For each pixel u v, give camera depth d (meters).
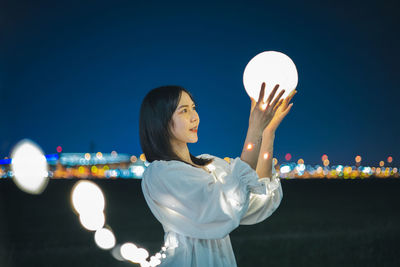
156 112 2.04
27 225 14.73
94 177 91.75
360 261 7.45
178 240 1.93
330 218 15.64
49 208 23.91
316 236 10.22
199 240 1.91
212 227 1.79
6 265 7.36
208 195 1.75
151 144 2.05
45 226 14.42
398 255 8.00
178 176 1.82
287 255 7.86
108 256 7.45
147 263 1.88
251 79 1.92
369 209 21.08
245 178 1.71
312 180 74.44
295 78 1.92
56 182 57.41
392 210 20.22
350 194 37.81
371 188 48.56
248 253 8.04
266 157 2.06
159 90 2.07
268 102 1.73
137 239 10.16
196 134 2.06
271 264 7.12
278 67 1.88
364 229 11.84
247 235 10.49
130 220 15.66
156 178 1.87
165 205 1.85
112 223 14.30
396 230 11.57
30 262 7.59
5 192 38.44
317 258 7.63
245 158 1.75
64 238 10.83
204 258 1.88
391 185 56.75
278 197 2.11
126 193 37.41
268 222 13.63
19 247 9.32
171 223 1.88
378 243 9.23
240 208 1.73
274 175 2.09
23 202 28.83
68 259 7.55
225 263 1.94
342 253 8.09
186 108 2.04
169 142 2.04
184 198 1.79
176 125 2.02
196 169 1.84
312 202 27.20
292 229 11.70
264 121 1.75
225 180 1.74
